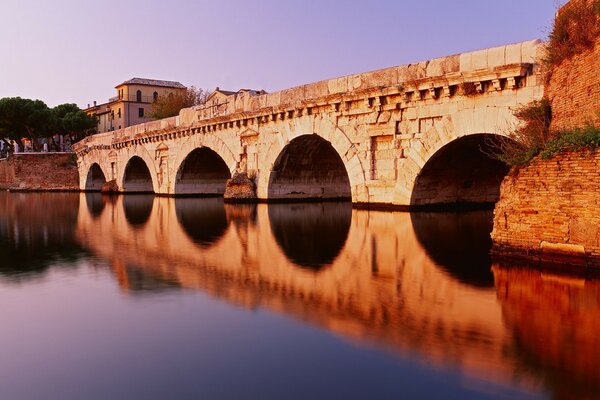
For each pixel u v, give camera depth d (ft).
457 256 49.55
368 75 86.53
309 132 100.68
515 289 36.37
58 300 36.58
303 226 76.13
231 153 127.34
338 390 21.81
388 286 38.68
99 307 34.58
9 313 33.55
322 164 120.57
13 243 65.16
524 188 43.96
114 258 53.16
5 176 277.44
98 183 235.81
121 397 21.84
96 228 80.89
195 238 67.15
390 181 83.97
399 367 23.79
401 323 29.89
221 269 46.57
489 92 66.85
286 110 105.29
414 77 78.18
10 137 297.74
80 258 53.42
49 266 49.24
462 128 70.44
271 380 22.95
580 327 28.43
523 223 44.14
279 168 115.44
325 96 93.40
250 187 119.96
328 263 48.42
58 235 72.84
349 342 27.07
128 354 26.32
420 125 77.51
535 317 30.30
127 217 99.66
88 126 305.94
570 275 39.63
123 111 330.13
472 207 88.63
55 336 29.09
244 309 33.35
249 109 119.44
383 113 83.82
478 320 30.07
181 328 29.96
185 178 159.94
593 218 39.27
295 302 34.83
